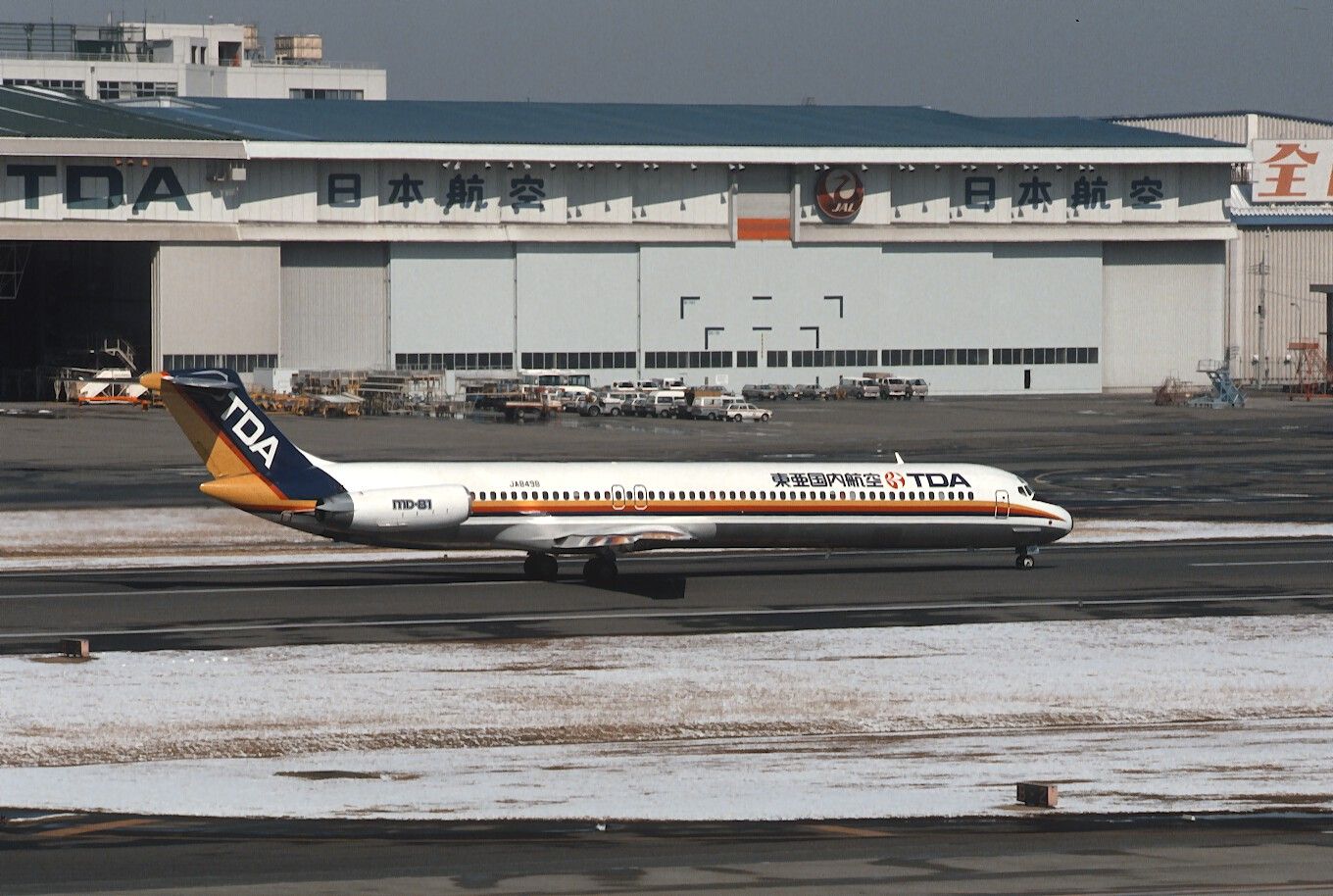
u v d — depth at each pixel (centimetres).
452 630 19400
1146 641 19388
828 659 18162
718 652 18425
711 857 11312
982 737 15225
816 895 10425
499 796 13050
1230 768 14238
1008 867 11119
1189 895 10519
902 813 12656
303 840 11700
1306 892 10600
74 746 14375
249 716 15425
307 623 19700
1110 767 14225
